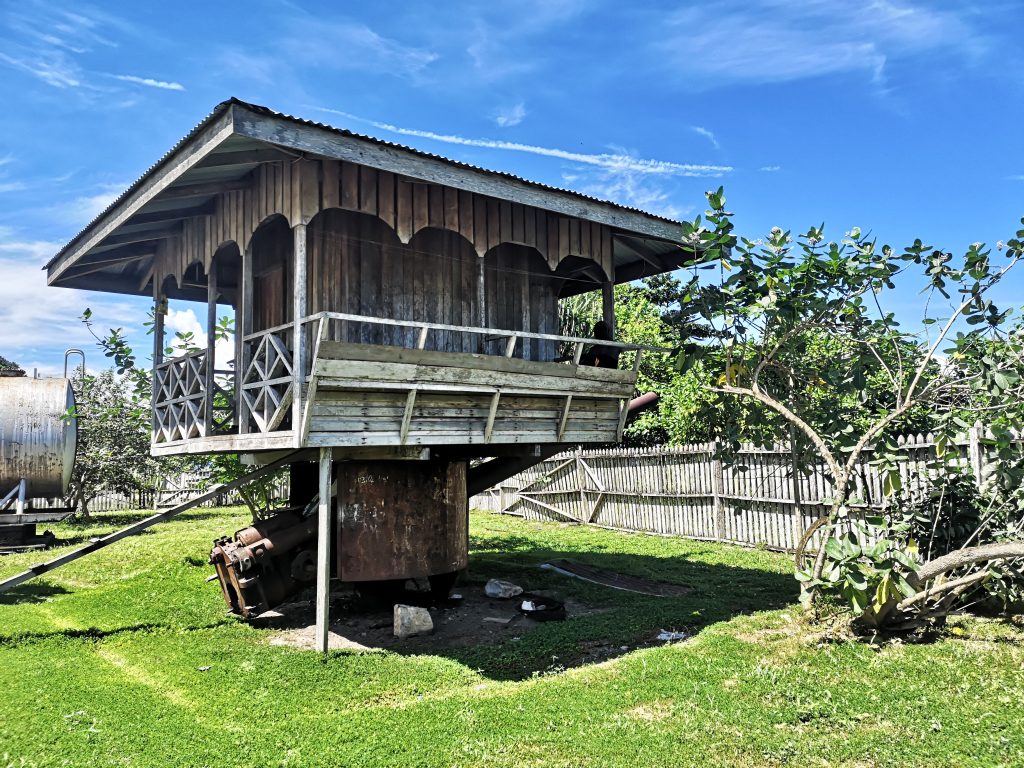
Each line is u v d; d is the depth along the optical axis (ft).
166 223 33.47
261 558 28.17
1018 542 23.03
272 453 31.09
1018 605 25.84
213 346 30.45
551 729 16.94
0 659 22.72
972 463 30.12
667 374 63.26
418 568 29.30
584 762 15.23
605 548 46.62
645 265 40.81
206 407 29.91
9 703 18.63
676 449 51.78
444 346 31.65
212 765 15.33
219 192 28.84
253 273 33.14
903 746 15.67
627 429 63.87
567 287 43.75
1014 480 24.61
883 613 23.41
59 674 21.25
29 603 31.09
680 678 20.08
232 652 24.20
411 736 16.72
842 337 30.12
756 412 31.12
